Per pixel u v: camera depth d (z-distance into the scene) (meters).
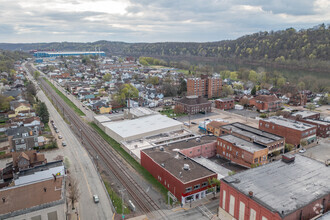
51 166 79.56
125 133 110.38
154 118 133.50
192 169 74.00
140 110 148.75
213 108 171.38
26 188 60.09
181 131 120.75
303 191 55.38
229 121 141.12
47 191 58.94
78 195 69.81
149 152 86.62
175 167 75.31
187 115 154.25
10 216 50.78
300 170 65.06
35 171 75.25
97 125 135.00
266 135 99.94
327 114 153.88
